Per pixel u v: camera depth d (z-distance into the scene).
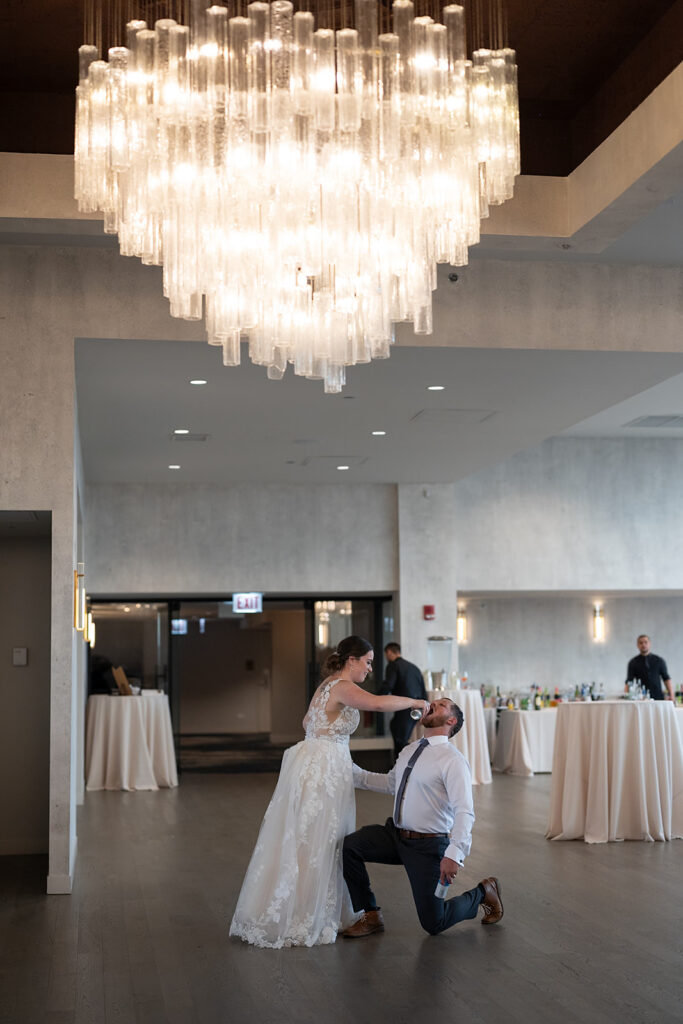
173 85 4.81
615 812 9.14
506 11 6.31
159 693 14.23
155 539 14.58
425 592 14.96
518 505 15.63
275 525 14.83
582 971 5.33
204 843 9.39
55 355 7.93
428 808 5.86
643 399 13.19
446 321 8.46
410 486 15.09
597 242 7.70
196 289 5.42
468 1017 4.68
